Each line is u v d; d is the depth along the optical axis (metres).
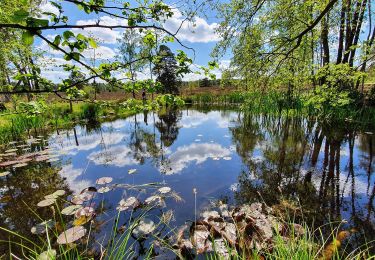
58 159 5.76
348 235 2.59
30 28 1.06
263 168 5.06
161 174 4.80
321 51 10.46
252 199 3.60
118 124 12.96
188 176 4.65
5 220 3.14
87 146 7.62
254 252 1.96
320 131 8.73
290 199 3.55
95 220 3.05
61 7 1.19
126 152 6.77
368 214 3.04
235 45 4.46
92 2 1.35
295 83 9.09
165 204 3.46
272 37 4.46
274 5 4.34
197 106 24.28
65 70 1.76
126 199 3.59
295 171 4.81
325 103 9.27
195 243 2.46
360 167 4.94
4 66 6.40
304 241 1.88
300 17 4.76
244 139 8.13
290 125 10.33
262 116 12.31
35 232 2.75
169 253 2.40
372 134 7.76
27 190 4.18
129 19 1.54
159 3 1.72
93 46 1.38
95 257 2.34
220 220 2.83
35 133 9.36
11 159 5.94
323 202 3.41
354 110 9.38
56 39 1.20
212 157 5.96
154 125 12.45
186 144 7.67
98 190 3.90
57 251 2.46
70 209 3.27
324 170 4.82
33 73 1.59
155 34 1.89
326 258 2.15
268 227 2.59
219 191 3.92
